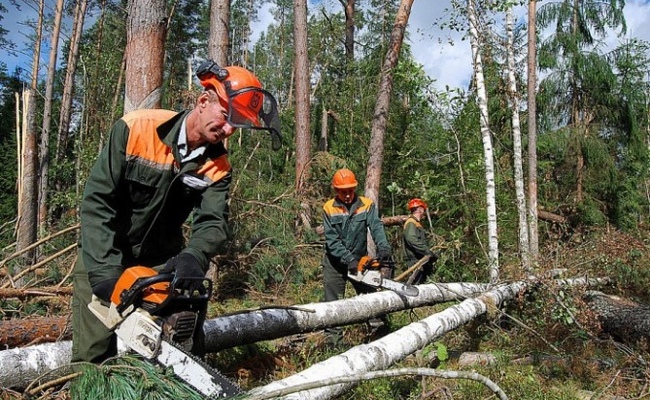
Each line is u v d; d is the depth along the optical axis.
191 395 2.16
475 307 5.84
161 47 6.13
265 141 12.98
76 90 23.33
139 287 2.15
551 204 15.46
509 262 7.89
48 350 3.53
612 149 17.28
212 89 2.50
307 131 13.03
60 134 17.95
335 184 5.82
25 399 2.69
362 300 5.34
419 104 11.59
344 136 13.28
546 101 16.69
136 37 6.04
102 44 20.30
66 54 21.59
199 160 2.60
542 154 16.48
